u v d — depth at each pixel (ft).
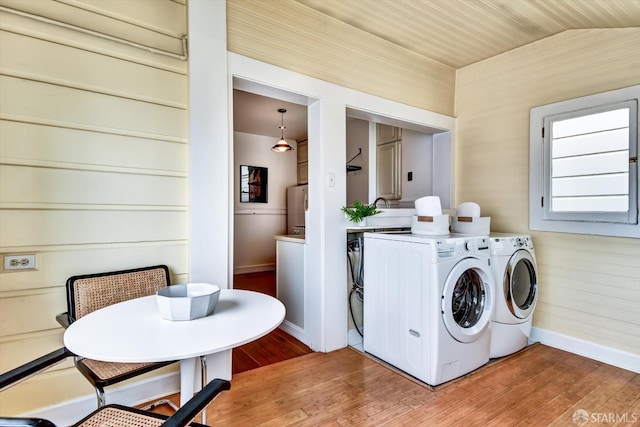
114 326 3.72
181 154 6.58
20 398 5.19
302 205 19.72
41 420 2.59
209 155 6.66
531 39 9.33
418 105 10.49
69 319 5.04
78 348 3.12
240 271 19.83
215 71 6.70
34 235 5.25
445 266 6.81
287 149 17.38
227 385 3.16
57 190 5.43
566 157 8.81
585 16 7.67
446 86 11.29
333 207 8.68
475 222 8.75
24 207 5.17
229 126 6.97
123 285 5.66
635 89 7.62
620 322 7.88
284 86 7.77
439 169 11.84
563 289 8.87
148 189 6.24
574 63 8.70
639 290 7.59
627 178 7.75
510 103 10.08
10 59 5.04
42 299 5.32
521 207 9.80
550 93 9.16
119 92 5.93
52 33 5.35
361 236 9.25
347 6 8.00
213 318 3.98
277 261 10.59
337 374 7.38
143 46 6.09
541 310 9.30
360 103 9.14
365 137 14.65
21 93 5.13
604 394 6.56
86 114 5.65
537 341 9.30
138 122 6.12
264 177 20.77
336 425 5.59
